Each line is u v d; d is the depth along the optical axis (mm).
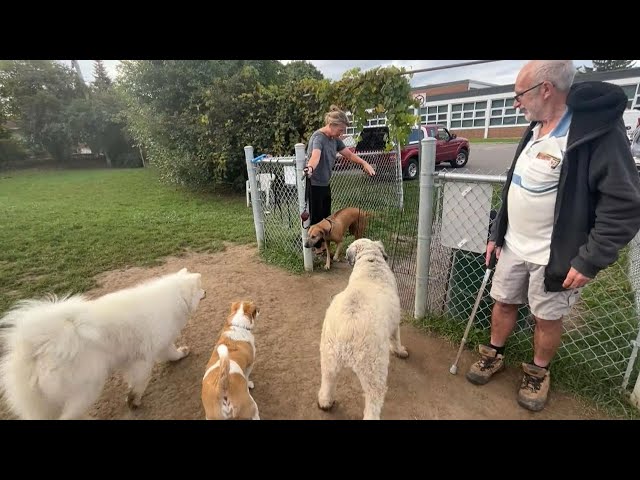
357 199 7605
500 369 2602
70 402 1998
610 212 1710
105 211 8414
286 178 4730
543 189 1951
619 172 1657
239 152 9211
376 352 2076
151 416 2359
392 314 2389
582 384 2408
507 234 2295
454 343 2980
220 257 5277
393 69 5184
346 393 2512
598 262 1760
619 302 3316
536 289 2117
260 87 8648
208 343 3174
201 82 9852
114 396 2553
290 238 5219
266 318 3562
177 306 2602
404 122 5430
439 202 3195
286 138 8523
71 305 2104
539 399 2258
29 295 4078
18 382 1948
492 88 23562
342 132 4371
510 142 21984
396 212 6758
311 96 7672
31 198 11484
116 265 4965
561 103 1867
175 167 10062
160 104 10047
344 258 5137
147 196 10852
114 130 24969
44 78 25375
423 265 3158
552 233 1945
